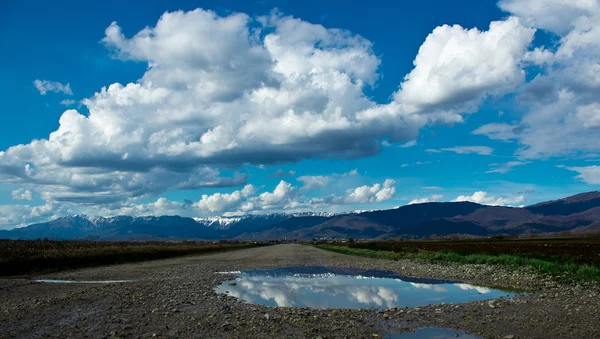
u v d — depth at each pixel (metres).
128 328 10.43
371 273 27.78
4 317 11.77
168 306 13.66
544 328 10.02
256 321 11.30
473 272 25.11
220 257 49.69
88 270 29.42
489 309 12.81
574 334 9.38
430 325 10.85
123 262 38.59
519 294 16.61
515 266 25.72
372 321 11.45
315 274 27.31
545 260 27.52
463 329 10.28
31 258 28.89
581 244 61.75
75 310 12.85
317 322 11.29
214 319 11.56
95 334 9.78
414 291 18.64
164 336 9.63
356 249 65.75
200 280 22.77
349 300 16.14
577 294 15.34
